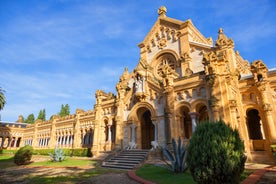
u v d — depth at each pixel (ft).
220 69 74.08
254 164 62.49
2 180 52.11
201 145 33.42
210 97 72.43
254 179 38.27
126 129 102.83
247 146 74.13
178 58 118.73
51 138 179.63
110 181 47.44
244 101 86.02
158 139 86.69
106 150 108.17
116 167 73.46
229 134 33.58
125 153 87.40
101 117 119.65
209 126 35.45
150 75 103.09
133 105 105.09
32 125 222.69
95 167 76.74
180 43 120.98
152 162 73.20
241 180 38.88
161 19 136.15
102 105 121.19
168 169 56.75
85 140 147.13
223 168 30.68
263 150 76.28
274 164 62.49
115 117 107.24
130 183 44.34
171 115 82.94
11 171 70.54
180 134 79.36
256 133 102.42
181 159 52.19
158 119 89.97
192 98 80.18
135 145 95.35
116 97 112.37
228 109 68.13
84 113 153.07
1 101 147.43
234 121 66.90
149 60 135.64
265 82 80.53
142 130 113.60
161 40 132.46
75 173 61.46
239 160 31.89
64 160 104.53
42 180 50.60
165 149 56.59
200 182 32.17
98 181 47.80
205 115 100.68
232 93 75.66
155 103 93.97
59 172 64.28
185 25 120.98
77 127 154.51
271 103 78.74
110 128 112.78
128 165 73.46
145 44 141.38
